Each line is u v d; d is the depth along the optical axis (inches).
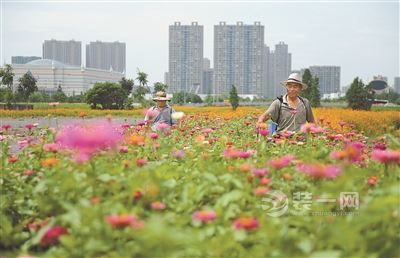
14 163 203.8
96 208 121.1
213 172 172.1
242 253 119.4
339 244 114.3
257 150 242.5
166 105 410.9
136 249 108.6
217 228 129.0
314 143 261.6
